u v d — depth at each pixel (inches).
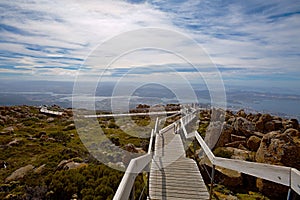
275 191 166.6
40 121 585.9
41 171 226.4
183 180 190.9
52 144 350.9
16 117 640.4
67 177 195.5
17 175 220.4
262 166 101.6
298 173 81.5
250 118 368.8
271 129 305.6
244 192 175.9
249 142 254.4
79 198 176.4
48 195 180.4
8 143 360.2
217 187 183.3
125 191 88.6
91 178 199.5
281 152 183.8
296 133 228.2
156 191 170.2
